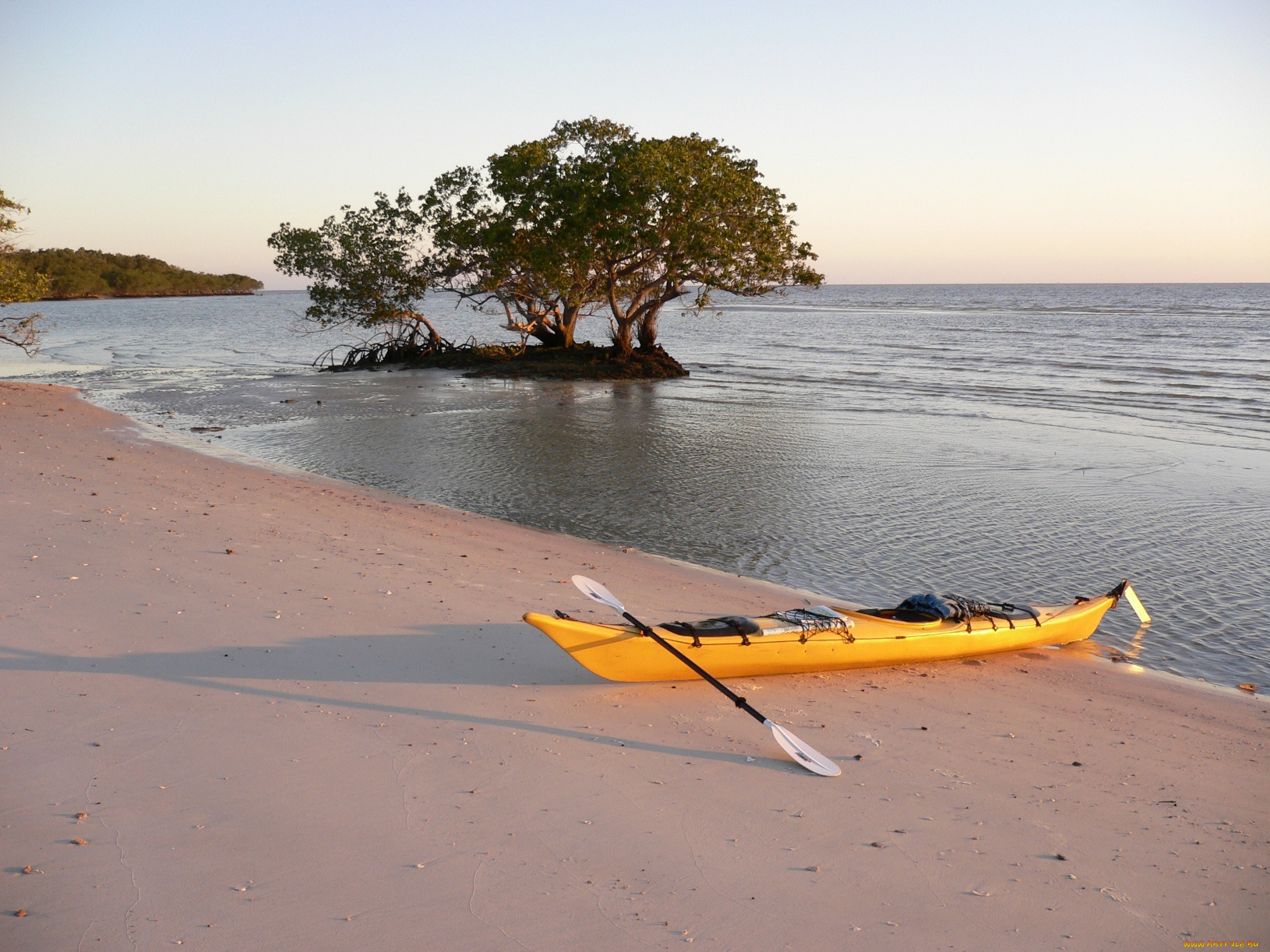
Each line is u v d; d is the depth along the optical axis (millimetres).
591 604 9734
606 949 4066
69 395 28875
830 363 44594
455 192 39719
